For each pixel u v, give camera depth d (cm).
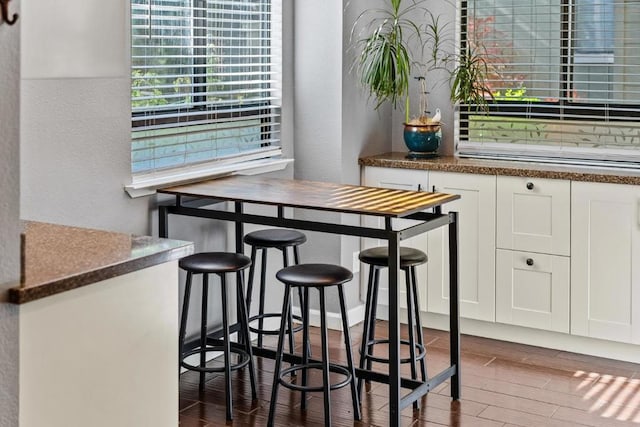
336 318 515
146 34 410
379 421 384
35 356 212
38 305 211
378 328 518
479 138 530
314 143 507
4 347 203
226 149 467
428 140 516
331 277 367
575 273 466
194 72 444
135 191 400
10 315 204
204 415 389
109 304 231
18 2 197
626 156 491
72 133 370
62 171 367
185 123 434
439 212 402
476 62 527
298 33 502
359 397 410
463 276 497
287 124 505
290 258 515
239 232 459
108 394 234
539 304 478
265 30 489
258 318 446
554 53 508
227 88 468
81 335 224
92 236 262
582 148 504
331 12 493
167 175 426
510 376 441
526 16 512
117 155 392
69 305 220
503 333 496
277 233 441
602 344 468
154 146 419
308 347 413
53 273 218
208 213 401
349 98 505
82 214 379
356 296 527
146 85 415
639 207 446
